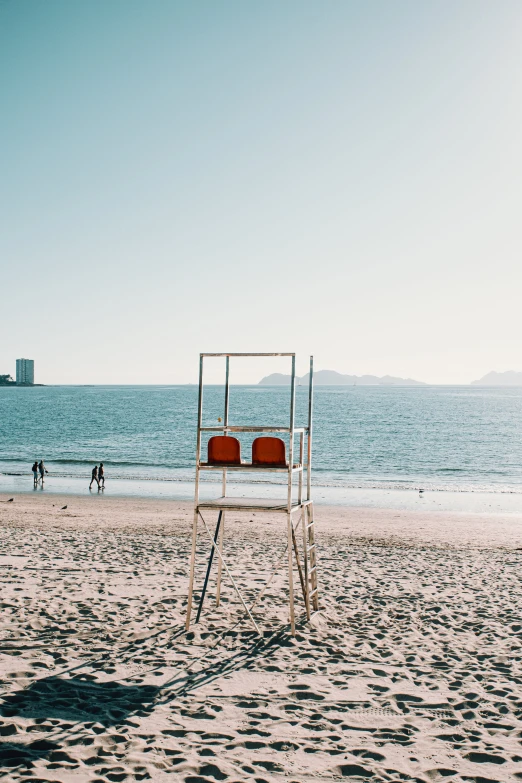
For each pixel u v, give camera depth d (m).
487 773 3.78
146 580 8.95
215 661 5.76
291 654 5.98
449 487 29.84
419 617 7.41
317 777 3.70
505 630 6.89
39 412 105.69
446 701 4.91
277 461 6.48
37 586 8.45
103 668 5.50
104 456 45.19
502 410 113.88
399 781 3.67
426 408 121.12
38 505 21.23
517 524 17.98
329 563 10.87
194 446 52.56
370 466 39.97
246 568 9.99
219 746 4.07
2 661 5.62
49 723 4.34
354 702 4.87
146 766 3.75
